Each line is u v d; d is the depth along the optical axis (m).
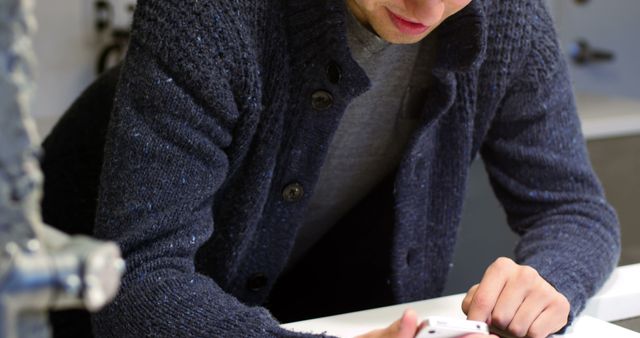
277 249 1.07
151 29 0.84
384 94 1.07
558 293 0.99
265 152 0.97
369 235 1.26
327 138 1.00
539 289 0.97
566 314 0.97
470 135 1.14
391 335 0.80
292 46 0.94
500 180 1.24
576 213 1.15
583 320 1.03
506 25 1.10
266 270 1.08
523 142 1.19
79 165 1.19
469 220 1.91
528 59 1.13
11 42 0.33
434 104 1.07
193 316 0.82
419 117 1.11
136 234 0.84
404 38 0.89
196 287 0.85
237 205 0.99
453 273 1.89
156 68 0.84
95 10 2.46
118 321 0.83
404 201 1.12
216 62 0.85
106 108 1.17
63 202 1.20
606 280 1.11
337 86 0.96
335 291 1.34
